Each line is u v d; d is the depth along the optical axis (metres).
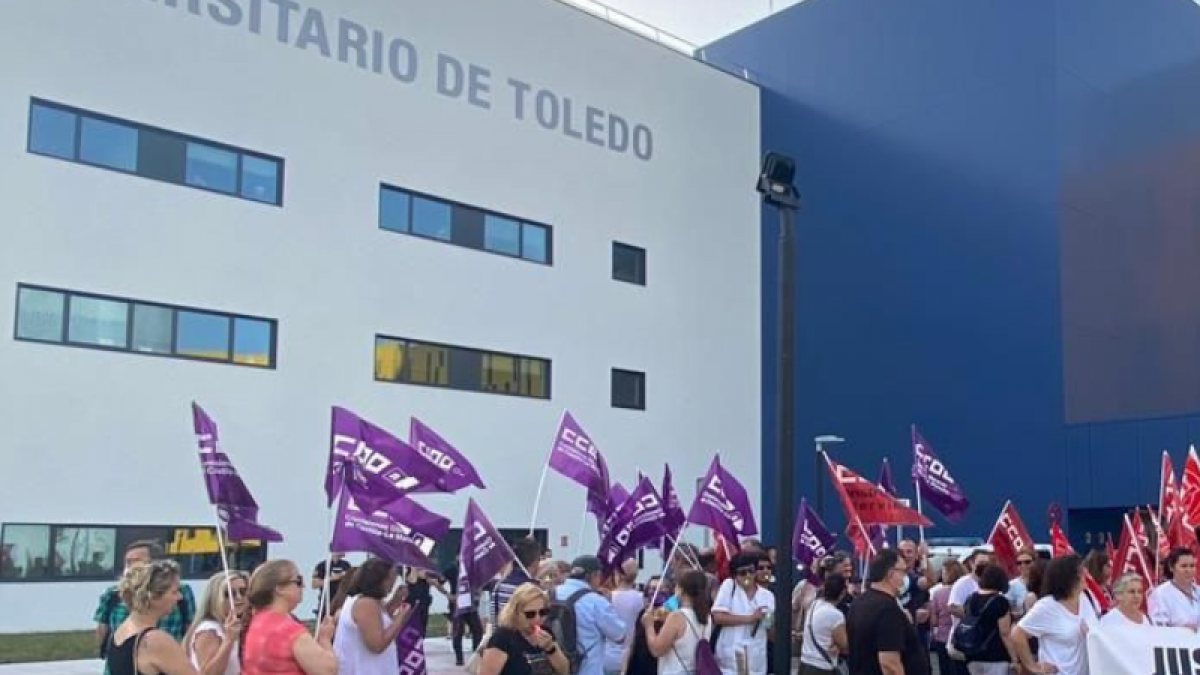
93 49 22.91
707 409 33.28
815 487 33.22
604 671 9.67
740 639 9.94
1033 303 29.45
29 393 21.66
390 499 9.77
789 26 35.66
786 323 8.50
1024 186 29.97
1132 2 33.00
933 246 31.61
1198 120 36.09
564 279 30.42
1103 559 10.12
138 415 22.98
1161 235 33.16
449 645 21.77
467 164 28.66
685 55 34.03
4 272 21.52
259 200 25.11
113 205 22.98
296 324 25.36
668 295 32.75
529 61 30.23
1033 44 30.17
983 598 9.86
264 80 25.28
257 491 24.45
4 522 21.14
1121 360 30.83
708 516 11.98
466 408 28.17
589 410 30.56
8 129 21.77
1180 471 26.67
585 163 31.19
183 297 23.75
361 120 26.78
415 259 27.52
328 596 9.63
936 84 32.06
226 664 7.54
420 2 28.12
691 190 33.69
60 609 21.67
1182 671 7.66
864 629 7.88
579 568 9.95
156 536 23.02
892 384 32.03
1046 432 28.88
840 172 33.88
